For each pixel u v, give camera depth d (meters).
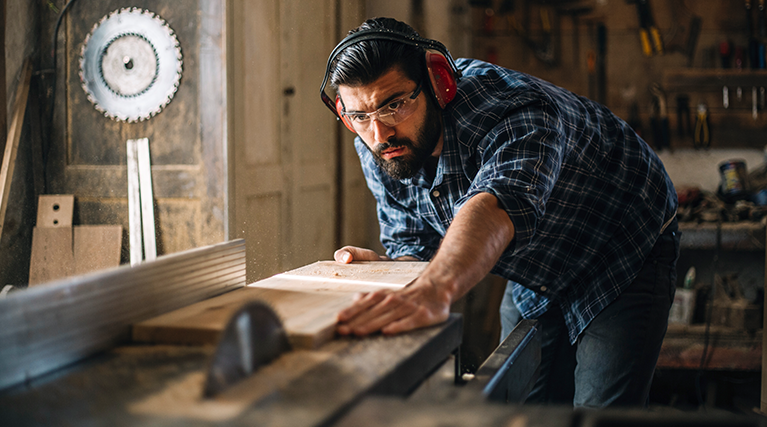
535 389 1.63
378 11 3.79
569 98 1.35
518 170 0.99
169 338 0.70
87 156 2.67
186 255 0.83
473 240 0.86
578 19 3.57
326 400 0.51
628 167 1.41
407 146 1.18
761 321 2.87
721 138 3.46
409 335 0.72
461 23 3.68
